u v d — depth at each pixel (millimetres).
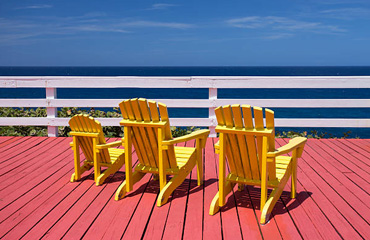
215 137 6199
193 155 3744
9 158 4965
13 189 3754
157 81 6059
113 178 4090
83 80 6148
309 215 3080
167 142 3186
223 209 3201
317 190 3670
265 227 2861
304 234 2750
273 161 2932
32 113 7430
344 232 2779
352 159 4805
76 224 2934
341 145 5617
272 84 5934
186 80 6023
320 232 2779
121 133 6844
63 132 6820
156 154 3441
